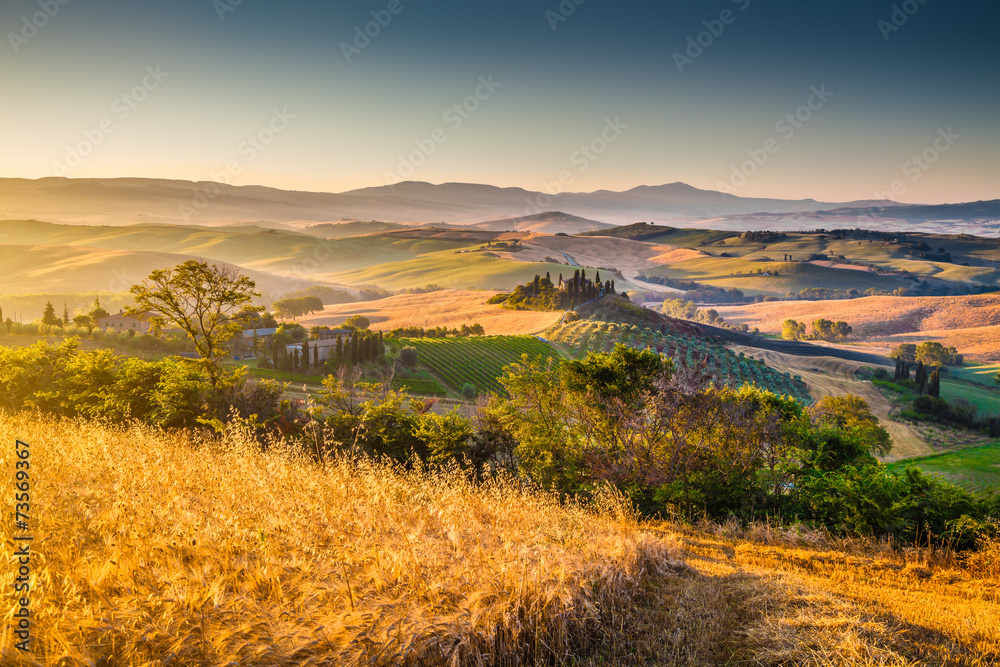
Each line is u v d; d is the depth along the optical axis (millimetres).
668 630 6570
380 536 6875
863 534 13039
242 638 4492
